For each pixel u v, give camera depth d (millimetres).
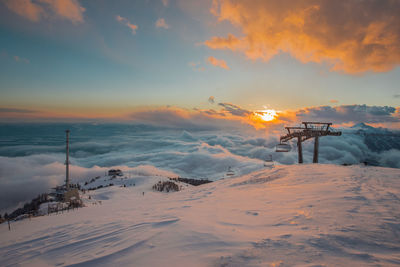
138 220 6297
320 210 4715
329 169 14156
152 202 13484
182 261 2709
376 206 4699
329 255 2521
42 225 10211
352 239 2975
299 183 10227
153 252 3145
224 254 2793
